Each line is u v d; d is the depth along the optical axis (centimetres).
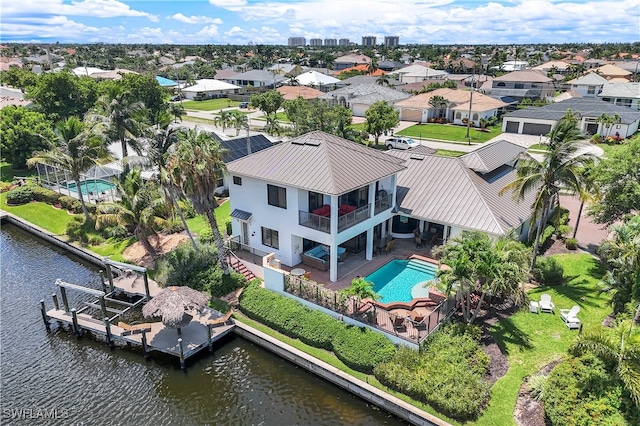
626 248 2414
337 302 2550
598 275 2989
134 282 3181
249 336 2605
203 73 15038
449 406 1923
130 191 3400
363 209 3048
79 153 3956
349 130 6062
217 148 2888
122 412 2150
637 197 2830
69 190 4722
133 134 4562
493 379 2100
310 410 2134
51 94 6831
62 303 3047
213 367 2433
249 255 3403
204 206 2862
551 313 2580
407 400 2039
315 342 2434
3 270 3559
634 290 2311
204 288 2973
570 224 3947
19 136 5569
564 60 16688
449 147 6719
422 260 3228
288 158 3128
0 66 15350
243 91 12912
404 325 2380
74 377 2383
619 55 18700
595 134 7006
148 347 2517
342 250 3250
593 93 10406
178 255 3156
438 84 10981
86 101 7275
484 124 8225
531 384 2012
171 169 2839
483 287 2280
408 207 3334
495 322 2500
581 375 1852
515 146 4234
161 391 2280
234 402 2197
